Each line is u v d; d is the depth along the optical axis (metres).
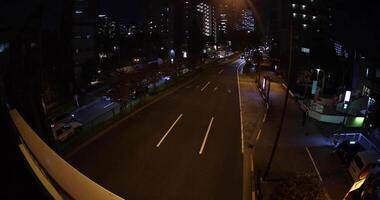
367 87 26.16
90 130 19.19
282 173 14.96
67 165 3.52
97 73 45.25
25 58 4.63
